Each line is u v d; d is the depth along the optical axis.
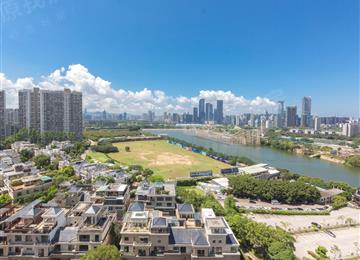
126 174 165.38
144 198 112.38
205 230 81.25
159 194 112.69
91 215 81.00
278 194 141.00
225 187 160.12
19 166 157.62
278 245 80.62
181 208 94.94
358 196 144.00
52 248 74.44
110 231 87.12
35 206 88.56
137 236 76.56
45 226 76.88
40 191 131.88
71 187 120.56
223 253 75.69
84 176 165.25
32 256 72.69
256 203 140.25
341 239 100.94
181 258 76.62
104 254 66.38
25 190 126.12
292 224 113.25
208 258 74.31
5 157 193.12
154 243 76.88
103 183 129.62
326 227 110.50
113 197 107.38
